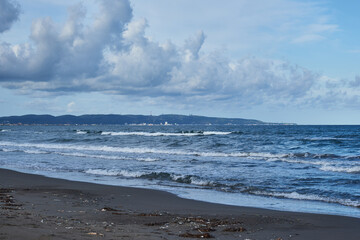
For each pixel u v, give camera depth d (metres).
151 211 9.32
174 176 16.66
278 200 11.62
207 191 13.35
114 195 12.12
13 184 14.77
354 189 13.38
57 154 30.62
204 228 7.12
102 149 36.94
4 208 8.51
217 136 60.94
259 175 17.22
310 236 6.91
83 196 11.71
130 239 5.61
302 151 32.97
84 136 65.88
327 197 12.01
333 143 42.72
